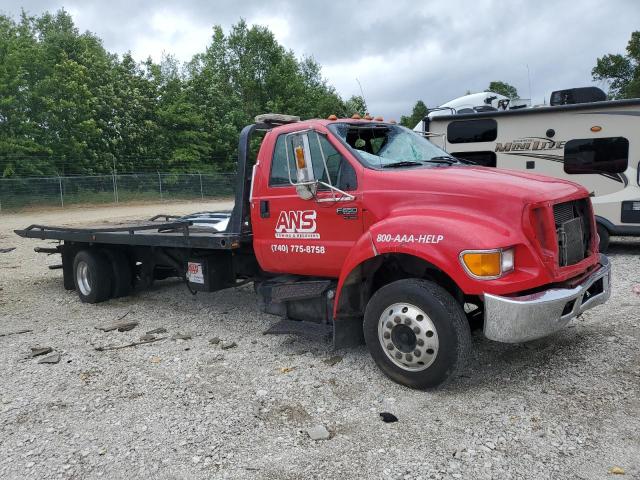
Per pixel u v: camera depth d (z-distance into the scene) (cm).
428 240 410
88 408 429
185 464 342
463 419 385
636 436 352
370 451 349
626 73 4603
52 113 3459
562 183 462
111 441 375
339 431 378
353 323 495
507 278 393
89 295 789
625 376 443
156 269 806
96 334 632
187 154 4122
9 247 1482
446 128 1152
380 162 497
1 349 585
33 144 3309
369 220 470
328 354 528
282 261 546
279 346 561
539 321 390
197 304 759
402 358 432
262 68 5119
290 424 390
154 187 3588
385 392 435
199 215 862
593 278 443
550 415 385
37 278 1020
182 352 555
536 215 405
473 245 391
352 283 471
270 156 551
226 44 5191
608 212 1007
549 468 321
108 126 3800
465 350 411
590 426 367
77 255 805
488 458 335
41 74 3572
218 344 577
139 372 502
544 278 398
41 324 688
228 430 383
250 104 4909
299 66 5675
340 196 486
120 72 4131
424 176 450
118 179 3425
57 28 4916
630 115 972
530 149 1070
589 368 463
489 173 466
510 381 445
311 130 518
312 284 516
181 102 4259
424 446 352
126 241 703
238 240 579
